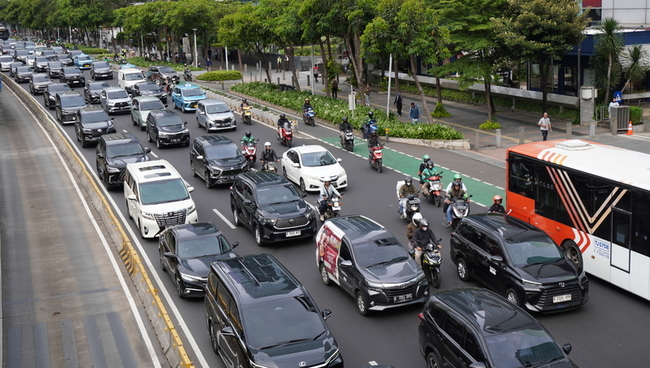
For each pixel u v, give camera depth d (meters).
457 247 16.94
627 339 13.38
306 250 19.81
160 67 63.97
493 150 33.03
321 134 37.97
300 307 12.23
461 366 10.93
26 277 18.75
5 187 29.69
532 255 14.99
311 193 25.95
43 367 13.34
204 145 28.09
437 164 30.09
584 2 49.00
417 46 35.38
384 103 51.09
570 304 14.39
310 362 11.14
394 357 13.01
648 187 14.55
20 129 44.44
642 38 39.34
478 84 48.41
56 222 24.11
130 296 16.97
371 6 40.94
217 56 91.88
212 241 17.33
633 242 15.09
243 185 21.81
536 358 10.51
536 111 43.28
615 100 37.28
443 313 11.76
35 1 129.88
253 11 53.56
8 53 99.69
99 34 126.12
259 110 43.00
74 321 15.55
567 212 17.20
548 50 35.97
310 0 42.53
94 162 32.69
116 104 45.38
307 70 75.38
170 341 13.32
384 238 15.98
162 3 80.88
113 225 21.72
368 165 30.25
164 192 21.75
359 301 15.11
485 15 39.41
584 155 17.48
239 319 11.89
